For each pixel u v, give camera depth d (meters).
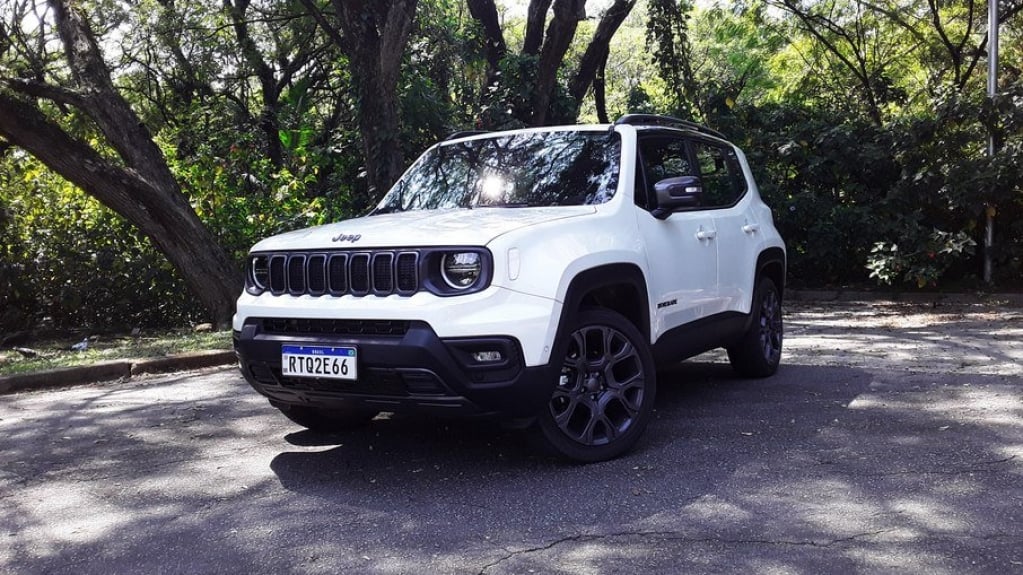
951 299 12.38
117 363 8.08
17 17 11.34
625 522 3.70
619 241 4.79
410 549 3.49
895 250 12.51
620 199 5.01
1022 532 3.45
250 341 4.56
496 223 4.39
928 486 4.03
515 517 3.80
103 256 11.19
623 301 4.95
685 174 5.87
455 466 4.61
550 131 5.71
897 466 4.35
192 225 10.53
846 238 13.48
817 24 21.06
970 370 6.78
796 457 4.56
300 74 20.23
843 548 3.35
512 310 4.12
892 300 12.86
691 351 5.61
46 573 3.41
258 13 19.45
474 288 4.09
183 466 4.85
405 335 4.07
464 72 16.25
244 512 4.03
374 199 11.82
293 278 4.56
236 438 5.43
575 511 3.85
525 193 5.25
